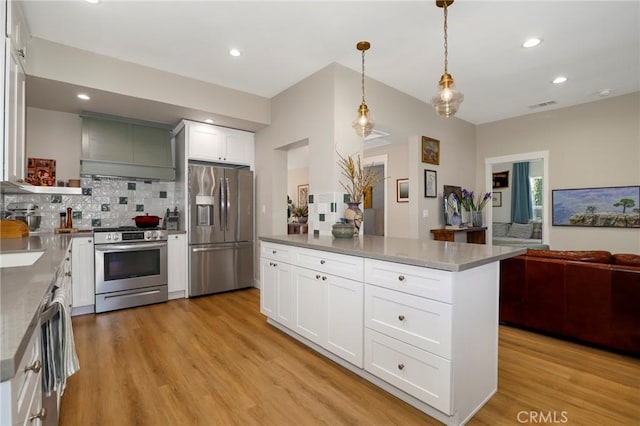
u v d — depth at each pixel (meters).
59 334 1.13
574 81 3.77
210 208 4.14
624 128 4.18
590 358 2.36
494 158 5.34
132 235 3.57
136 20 2.59
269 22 2.62
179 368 2.22
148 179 4.26
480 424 1.66
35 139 3.63
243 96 4.08
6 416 0.63
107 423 1.66
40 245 2.10
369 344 1.99
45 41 2.86
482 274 1.79
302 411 1.76
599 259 2.55
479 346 1.77
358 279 2.05
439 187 4.73
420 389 1.70
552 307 2.68
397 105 4.02
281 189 4.34
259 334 2.82
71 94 3.24
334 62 3.32
